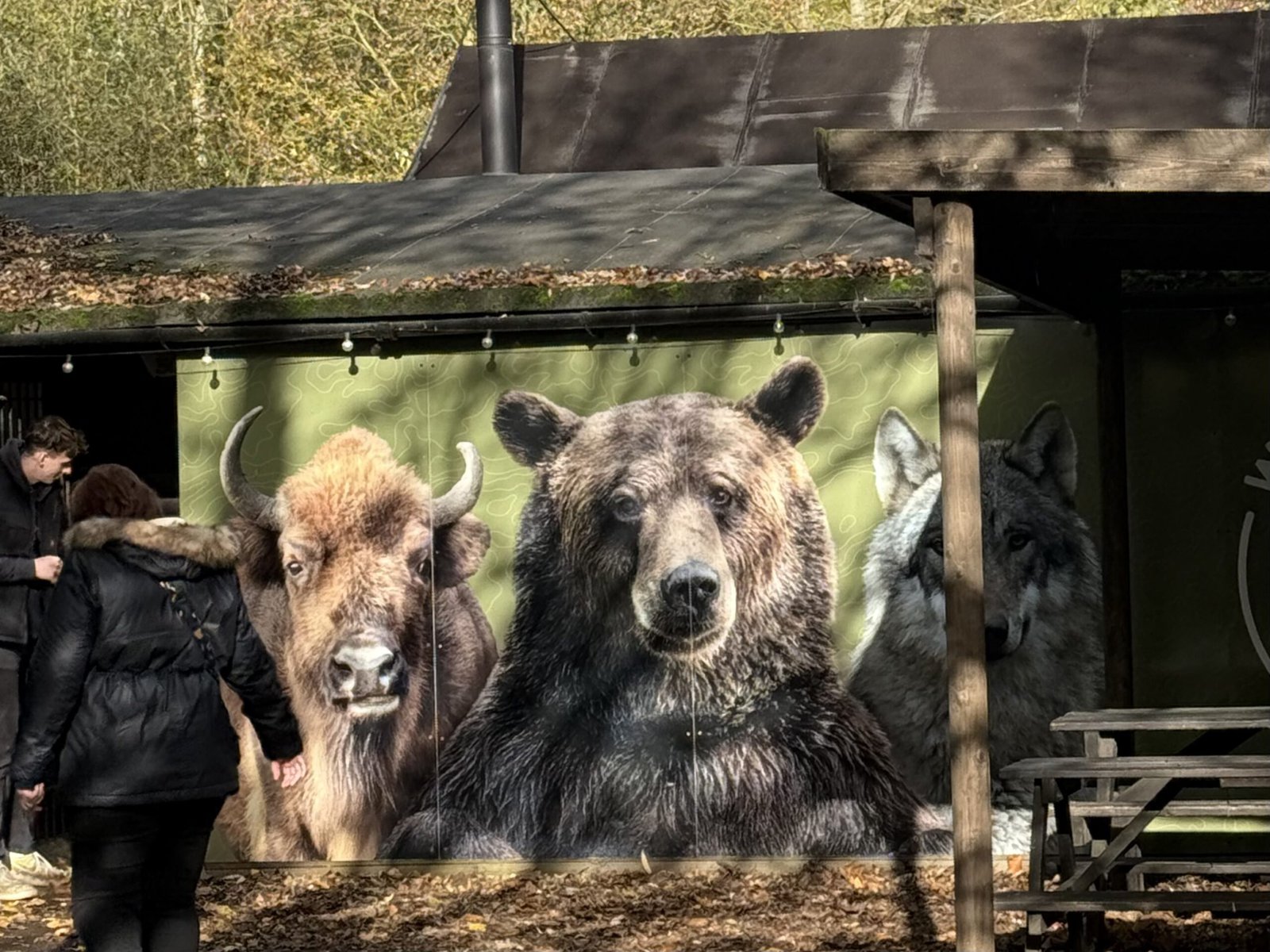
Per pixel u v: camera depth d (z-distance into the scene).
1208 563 9.58
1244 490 9.55
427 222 11.54
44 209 13.20
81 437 9.01
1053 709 9.60
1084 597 9.57
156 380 13.07
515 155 14.90
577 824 9.90
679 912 8.82
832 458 9.77
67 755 5.98
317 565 10.15
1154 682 9.62
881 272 9.33
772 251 9.85
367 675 10.09
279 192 13.35
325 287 9.90
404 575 10.10
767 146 15.09
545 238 10.72
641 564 9.88
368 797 10.09
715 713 9.82
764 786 9.77
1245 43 14.84
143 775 5.95
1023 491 9.62
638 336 9.88
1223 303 9.48
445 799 10.03
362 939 8.37
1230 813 7.49
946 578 6.41
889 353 9.71
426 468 10.09
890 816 9.68
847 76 15.46
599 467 9.93
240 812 10.22
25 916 8.90
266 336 9.96
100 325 9.94
